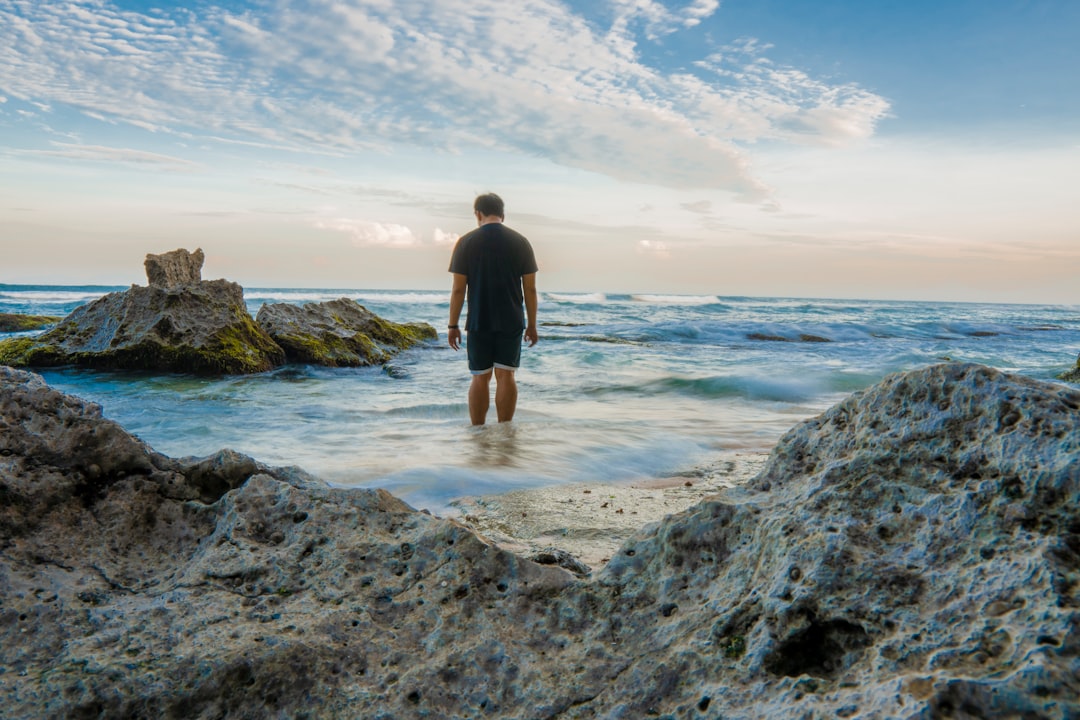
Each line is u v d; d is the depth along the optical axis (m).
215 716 1.54
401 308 33.25
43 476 2.18
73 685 1.54
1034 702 1.08
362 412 7.34
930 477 1.59
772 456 2.02
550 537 3.32
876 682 1.24
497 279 6.06
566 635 1.71
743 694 1.37
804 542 1.56
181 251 12.61
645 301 52.28
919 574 1.42
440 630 1.75
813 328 20.67
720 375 10.08
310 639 1.68
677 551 1.80
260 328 12.05
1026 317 38.16
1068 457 1.42
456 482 4.35
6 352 10.93
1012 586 1.29
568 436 5.78
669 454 5.32
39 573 1.94
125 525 2.19
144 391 9.06
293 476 2.60
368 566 1.97
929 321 26.62
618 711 1.46
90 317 11.62
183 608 1.81
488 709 1.54
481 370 6.20
